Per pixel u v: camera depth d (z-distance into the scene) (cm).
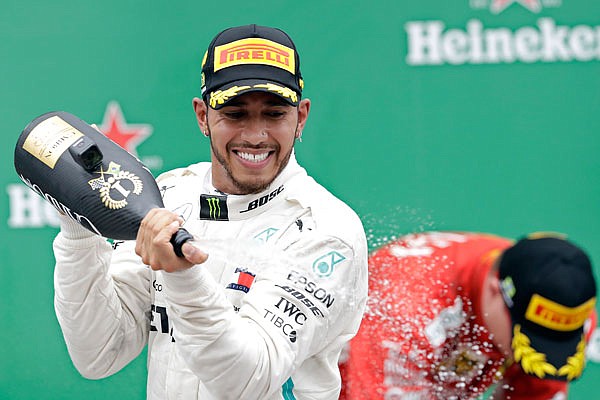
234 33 821
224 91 789
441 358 1175
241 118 802
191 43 1506
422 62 1509
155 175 1516
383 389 1159
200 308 713
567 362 1194
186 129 1516
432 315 1175
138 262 875
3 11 1491
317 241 795
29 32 1495
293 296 773
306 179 866
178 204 872
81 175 771
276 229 824
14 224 1511
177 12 1503
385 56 1508
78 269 818
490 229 1519
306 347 777
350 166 1515
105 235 769
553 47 1511
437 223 1509
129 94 1509
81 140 769
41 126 803
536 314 1179
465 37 1510
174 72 1510
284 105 805
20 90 1499
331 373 837
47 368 1518
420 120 1513
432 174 1517
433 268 1202
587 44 1512
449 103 1513
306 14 1505
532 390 1216
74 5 1495
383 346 1162
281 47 812
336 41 1505
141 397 1521
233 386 734
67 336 852
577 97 1516
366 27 1505
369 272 1197
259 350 738
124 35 1503
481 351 1187
